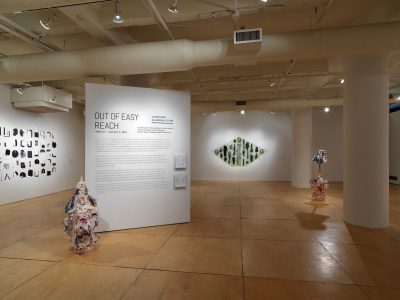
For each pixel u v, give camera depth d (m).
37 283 2.70
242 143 11.23
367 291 2.54
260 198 7.17
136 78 5.32
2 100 6.44
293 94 8.98
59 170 8.61
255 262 3.17
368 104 4.34
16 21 4.04
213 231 4.34
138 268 3.03
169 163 4.71
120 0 3.73
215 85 7.80
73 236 3.49
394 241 3.83
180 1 3.64
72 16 3.57
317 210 5.77
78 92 8.32
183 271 2.95
